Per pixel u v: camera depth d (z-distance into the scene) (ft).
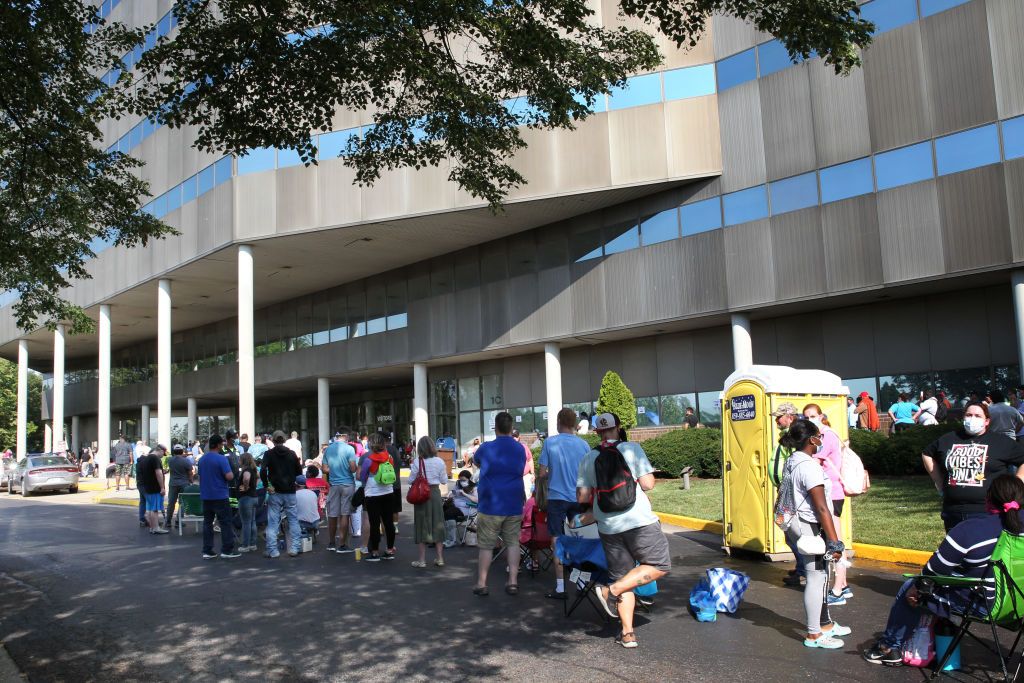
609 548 20.36
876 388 67.05
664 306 74.59
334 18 28.60
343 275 107.04
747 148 69.36
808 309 69.72
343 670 18.93
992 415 36.50
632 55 35.32
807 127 65.62
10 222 42.27
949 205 57.36
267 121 30.32
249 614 25.32
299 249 91.50
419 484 32.01
